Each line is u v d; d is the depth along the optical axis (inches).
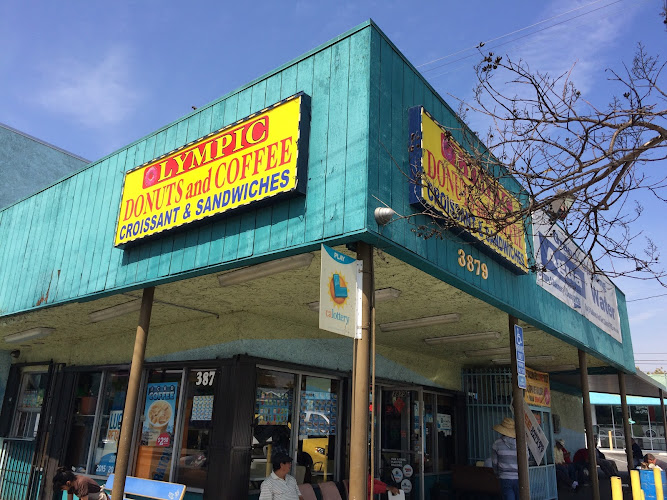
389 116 196.2
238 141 217.5
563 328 344.8
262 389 297.3
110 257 268.7
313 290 252.2
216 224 221.5
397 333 352.5
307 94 207.9
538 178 178.1
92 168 306.3
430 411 435.8
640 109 165.2
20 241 349.1
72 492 301.1
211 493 266.7
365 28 197.5
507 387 462.0
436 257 207.3
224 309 296.0
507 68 178.7
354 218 175.5
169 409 316.2
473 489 410.0
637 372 543.2
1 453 428.8
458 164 219.1
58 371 418.0
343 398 345.1
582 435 802.2
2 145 518.3
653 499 368.8
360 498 162.6
